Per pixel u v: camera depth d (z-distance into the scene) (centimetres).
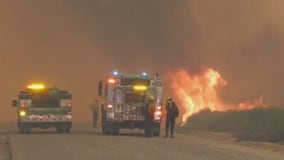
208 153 7019
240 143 9112
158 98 10781
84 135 10525
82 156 6450
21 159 6131
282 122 9981
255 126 11125
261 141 9444
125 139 9425
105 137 9912
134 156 6488
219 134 11100
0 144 8431
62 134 10944
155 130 10488
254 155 6938
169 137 10256
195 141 9312
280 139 9331
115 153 6838
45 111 11462
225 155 6800
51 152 6925
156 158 6297
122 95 10762
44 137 9812
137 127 10731
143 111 10700
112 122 10688
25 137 9794
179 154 6812
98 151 7081
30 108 11425
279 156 6919
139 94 10800
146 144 8350
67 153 6800
